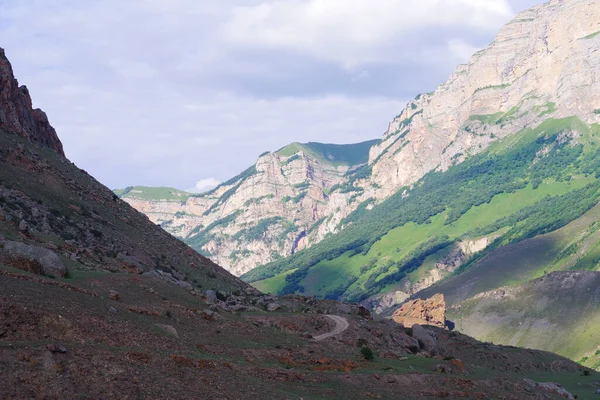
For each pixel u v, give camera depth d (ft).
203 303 299.38
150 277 300.20
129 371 160.86
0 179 394.11
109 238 411.34
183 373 175.73
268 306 390.63
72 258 302.25
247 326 284.00
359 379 245.86
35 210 368.27
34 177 435.94
